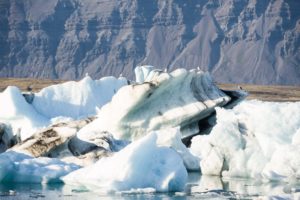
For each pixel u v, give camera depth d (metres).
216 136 134.12
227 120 138.62
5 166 114.94
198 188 116.06
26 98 172.88
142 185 108.62
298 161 126.25
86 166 119.19
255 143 133.25
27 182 116.00
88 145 129.88
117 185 107.25
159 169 110.50
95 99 180.75
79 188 111.75
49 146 126.75
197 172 136.62
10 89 164.25
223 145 133.25
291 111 138.25
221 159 132.38
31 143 128.50
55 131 129.75
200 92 161.38
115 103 156.12
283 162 127.31
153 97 156.12
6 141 154.38
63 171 116.56
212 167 132.50
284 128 135.38
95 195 105.56
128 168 108.50
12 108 159.75
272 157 129.50
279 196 100.44
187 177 122.25
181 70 155.50
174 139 136.25
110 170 109.38
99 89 185.50
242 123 138.50
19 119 159.25
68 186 113.00
